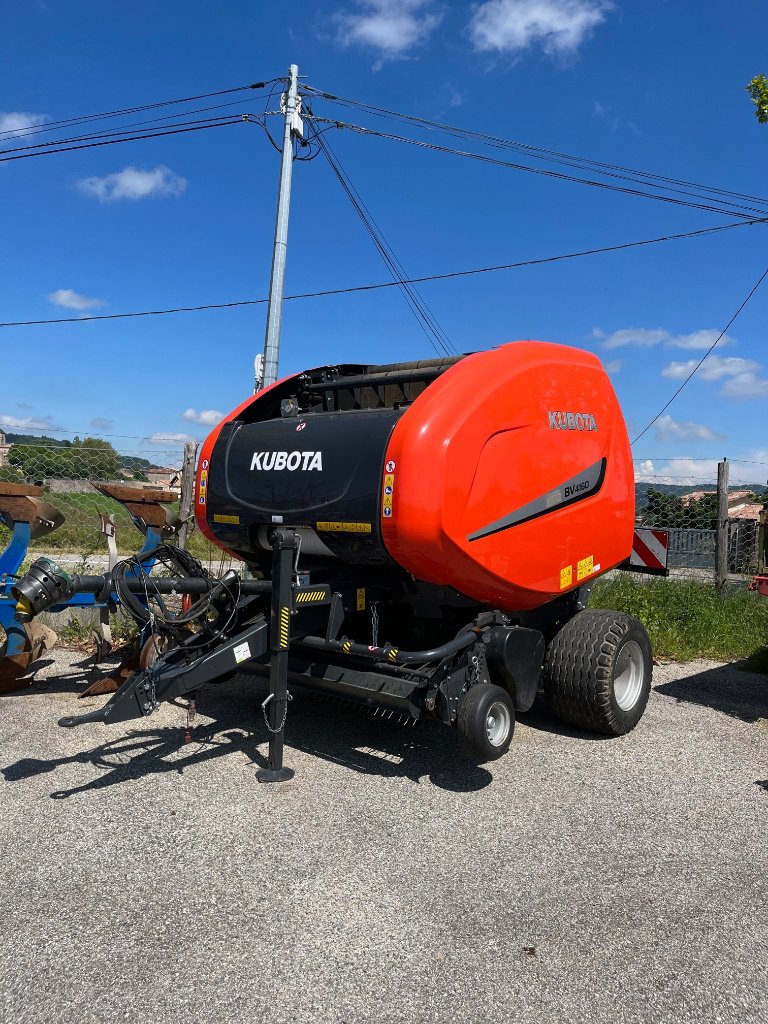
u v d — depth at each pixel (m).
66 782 4.14
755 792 4.33
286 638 4.17
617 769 4.61
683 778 4.50
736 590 9.45
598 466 5.27
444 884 3.22
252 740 4.87
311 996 2.49
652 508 10.53
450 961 2.69
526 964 2.69
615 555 5.58
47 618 7.54
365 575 4.69
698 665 7.55
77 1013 2.38
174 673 4.04
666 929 2.94
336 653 4.62
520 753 4.85
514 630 4.52
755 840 3.73
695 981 2.63
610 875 3.34
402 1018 2.40
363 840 3.59
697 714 5.84
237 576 4.48
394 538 4.09
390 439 4.16
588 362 5.29
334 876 3.25
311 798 4.04
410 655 4.02
